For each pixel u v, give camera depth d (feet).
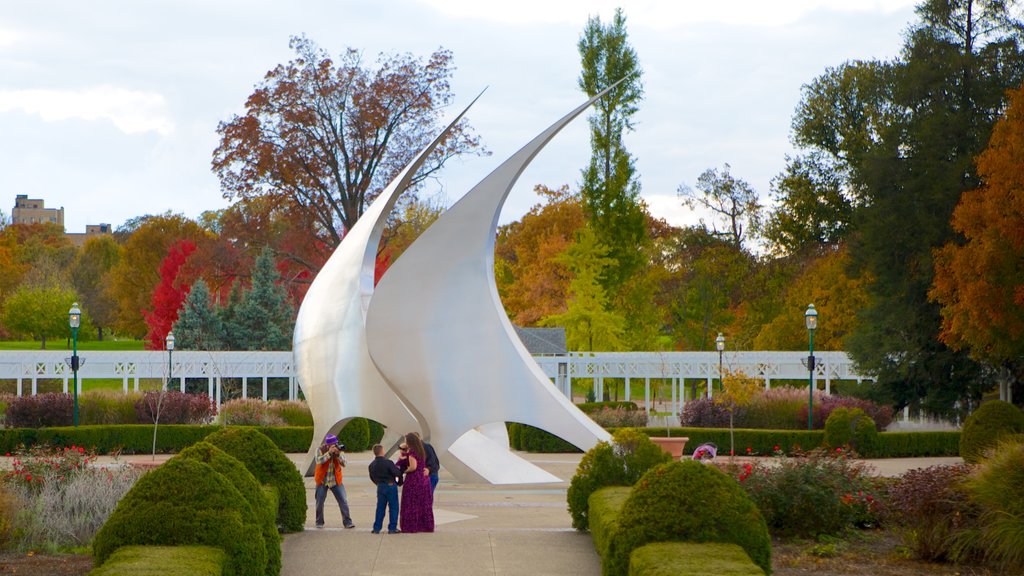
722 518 34.73
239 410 112.16
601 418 115.96
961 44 140.56
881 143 148.46
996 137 111.24
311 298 73.00
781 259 204.54
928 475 44.34
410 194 165.07
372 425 111.86
